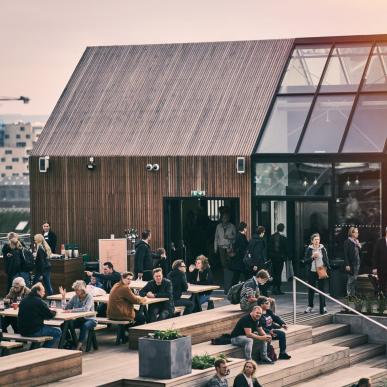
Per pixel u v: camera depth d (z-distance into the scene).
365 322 26.80
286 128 31.17
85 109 34.16
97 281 26.31
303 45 33.31
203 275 26.80
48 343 21.75
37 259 28.52
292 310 27.64
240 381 19.97
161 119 33.00
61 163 32.81
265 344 22.91
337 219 29.91
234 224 31.58
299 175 30.23
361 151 29.67
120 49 35.84
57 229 32.91
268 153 30.53
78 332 25.09
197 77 33.94
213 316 24.23
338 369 24.41
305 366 23.16
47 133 33.69
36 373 19.42
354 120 30.66
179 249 32.00
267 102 32.12
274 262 29.91
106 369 20.97
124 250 30.09
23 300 21.81
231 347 22.72
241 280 31.69
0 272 30.34
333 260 29.75
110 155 32.28
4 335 21.72
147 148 32.09
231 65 33.88
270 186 30.53
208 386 20.14
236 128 31.72
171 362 19.84
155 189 31.81
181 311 25.30
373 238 29.56
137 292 26.38
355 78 31.83
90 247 32.56
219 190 31.02
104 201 32.38
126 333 24.66
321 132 30.66
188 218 32.09
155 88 34.12
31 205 33.12
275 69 33.06
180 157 31.47
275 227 30.78
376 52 32.22
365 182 29.64
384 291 27.83
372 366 25.17
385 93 31.05
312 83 32.19
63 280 29.88
